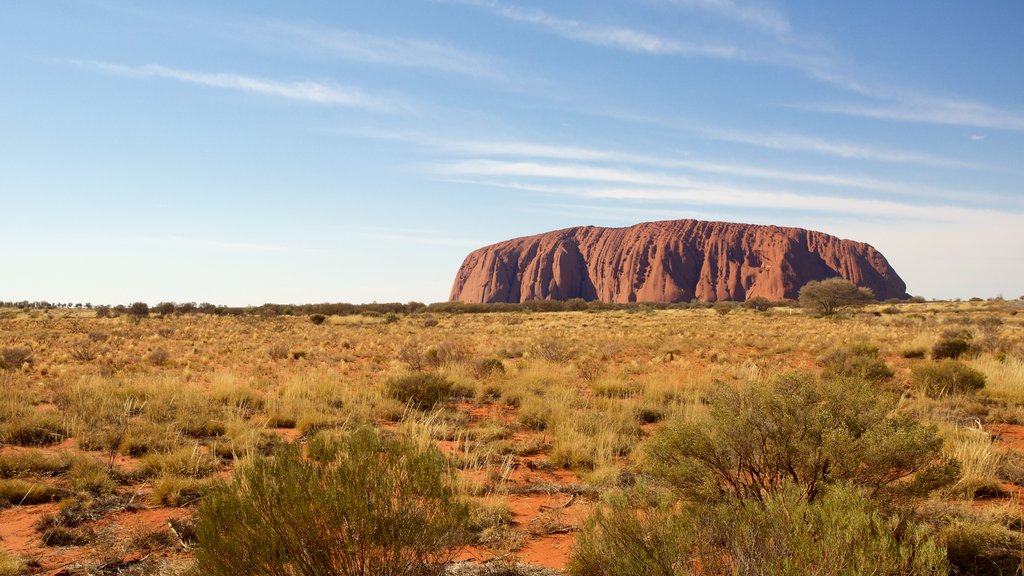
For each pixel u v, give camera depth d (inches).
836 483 177.0
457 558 199.3
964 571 179.9
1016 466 301.3
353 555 142.5
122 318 2320.4
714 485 206.1
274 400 488.4
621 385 583.8
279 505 139.1
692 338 1325.0
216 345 1229.1
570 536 225.5
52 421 409.1
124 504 261.9
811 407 208.7
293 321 2253.9
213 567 136.5
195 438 391.5
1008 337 1189.7
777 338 1314.0
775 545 136.7
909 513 201.0
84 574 192.1
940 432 357.1
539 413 455.5
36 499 271.9
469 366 725.9
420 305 3408.0
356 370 817.5
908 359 892.6
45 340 1295.5
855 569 126.8
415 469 150.5
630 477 300.7
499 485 285.9
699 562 151.9
